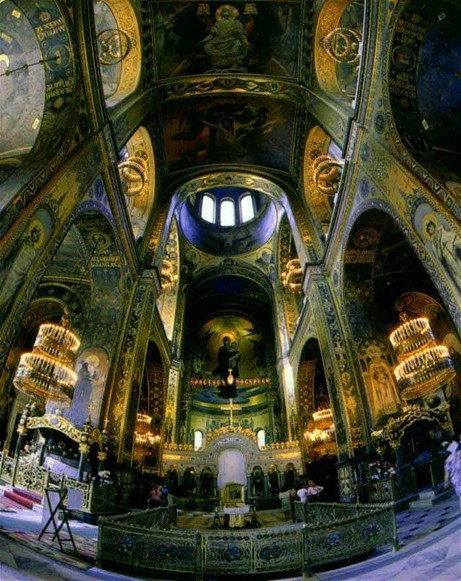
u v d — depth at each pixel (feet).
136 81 44.27
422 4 27.73
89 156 31.94
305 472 60.23
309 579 15.23
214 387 91.66
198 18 44.24
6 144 28.96
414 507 27.04
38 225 24.98
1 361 21.57
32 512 23.50
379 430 35.70
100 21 42.29
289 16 44.27
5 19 27.84
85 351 40.88
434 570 12.46
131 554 15.92
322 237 50.67
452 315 24.58
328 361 42.96
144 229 51.44
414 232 28.09
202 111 54.29
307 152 54.95
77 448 35.96
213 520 44.16
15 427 48.73
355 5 41.39
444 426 33.06
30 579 11.68
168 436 66.74
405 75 30.17
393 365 39.73
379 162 32.12
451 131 29.58
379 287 46.55
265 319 98.99
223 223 90.27
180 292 80.79
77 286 48.78
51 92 29.19
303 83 48.03
